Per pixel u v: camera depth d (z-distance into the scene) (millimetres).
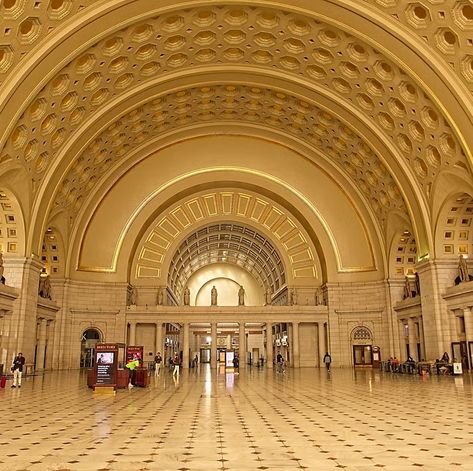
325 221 36156
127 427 9219
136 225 35719
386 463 6277
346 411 11375
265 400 13969
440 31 18625
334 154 33625
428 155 24844
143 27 22188
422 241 28062
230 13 22875
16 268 25859
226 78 28219
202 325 45906
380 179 30828
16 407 12523
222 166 36094
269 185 36344
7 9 16594
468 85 19547
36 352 30672
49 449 7266
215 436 8227
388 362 30172
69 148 26375
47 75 20125
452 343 25875
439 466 6105
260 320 35062
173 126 33312
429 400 13445
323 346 35156
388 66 22203
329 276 35812
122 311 34750
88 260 35094
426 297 27609
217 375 27406
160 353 34406
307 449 7152
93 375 17609
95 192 34000
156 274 36656
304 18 22031
